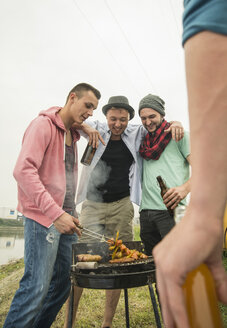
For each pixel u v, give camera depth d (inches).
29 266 60.3
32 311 57.6
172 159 92.0
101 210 99.0
